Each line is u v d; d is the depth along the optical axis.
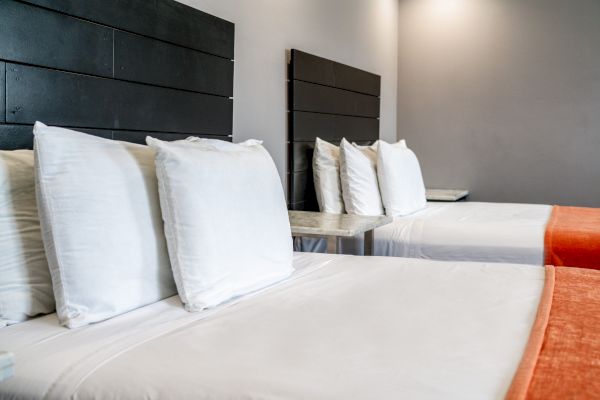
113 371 1.05
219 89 2.50
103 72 1.86
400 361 1.05
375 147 3.64
